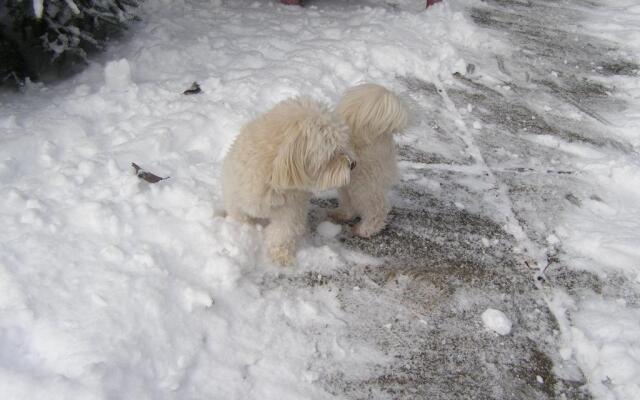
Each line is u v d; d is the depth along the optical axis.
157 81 1.47
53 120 1.24
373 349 0.88
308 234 1.10
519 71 1.85
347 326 0.91
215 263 0.92
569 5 2.56
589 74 1.87
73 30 1.46
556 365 0.88
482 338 0.91
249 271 0.98
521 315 0.96
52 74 1.46
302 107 0.88
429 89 1.66
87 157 1.14
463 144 1.44
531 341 0.92
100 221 0.96
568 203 1.25
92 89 1.42
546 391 0.84
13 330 0.77
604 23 2.31
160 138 1.20
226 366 0.81
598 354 0.89
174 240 0.95
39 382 0.70
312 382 0.81
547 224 1.18
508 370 0.87
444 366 0.86
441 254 1.08
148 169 1.12
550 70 1.88
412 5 2.32
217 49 1.67
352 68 1.63
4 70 1.37
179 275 0.90
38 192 1.03
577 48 2.07
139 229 0.97
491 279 1.03
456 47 1.95
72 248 0.91
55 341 0.76
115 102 1.34
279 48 1.72
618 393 0.83
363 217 1.09
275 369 0.82
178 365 0.78
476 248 1.11
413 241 1.11
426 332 0.92
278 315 0.90
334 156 0.87
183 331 0.83
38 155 1.14
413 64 1.74
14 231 0.92
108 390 0.71
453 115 1.55
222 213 1.04
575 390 0.84
